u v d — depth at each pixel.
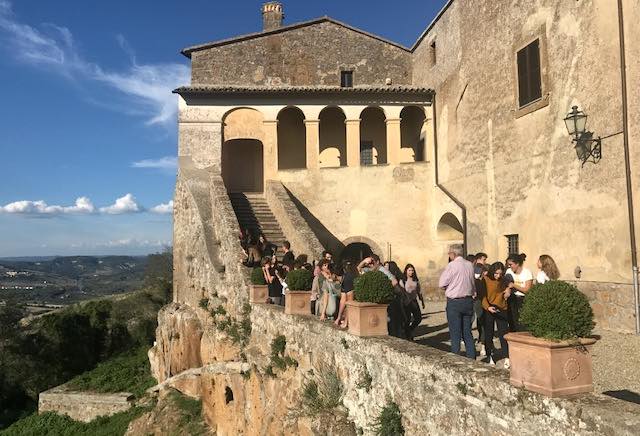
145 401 22.92
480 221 18.27
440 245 22.03
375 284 7.76
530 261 15.30
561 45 13.95
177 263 24.31
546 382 4.50
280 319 11.10
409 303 10.88
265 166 22.41
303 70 24.62
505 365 8.34
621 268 11.84
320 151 25.06
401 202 22.47
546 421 4.46
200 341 19.31
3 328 32.84
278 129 25.08
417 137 24.52
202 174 21.83
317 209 22.50
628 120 11.68
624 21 11.83
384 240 22.34
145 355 31.75
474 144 18.73
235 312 15.23
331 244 22.30
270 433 10.72
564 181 13.84
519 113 15.79
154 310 38.03
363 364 7.49
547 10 14.52
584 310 4.49
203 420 16.91
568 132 13.37
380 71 25.17
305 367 9.58
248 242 15.97
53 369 32.22
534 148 15.16
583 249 13.09
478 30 18.42
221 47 24.20
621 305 11.77
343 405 7.98
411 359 6.40
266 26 29.02
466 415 5.45
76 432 22.69
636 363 8.79
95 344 34.91
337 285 9.86
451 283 8.26
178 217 23.91
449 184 20.84
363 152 25.11
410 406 6.39
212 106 22.27
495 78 17.28
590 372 4.58
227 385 14.98
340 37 25.11
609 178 12.23
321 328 8.97
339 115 25.19
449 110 20.91
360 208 22.45
